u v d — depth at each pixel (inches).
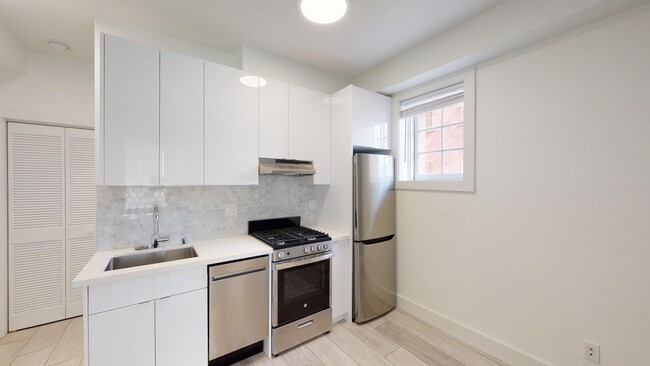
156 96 73.0
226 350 74.2
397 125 113.7
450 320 93.0
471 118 87.0
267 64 99.3
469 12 76.3
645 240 57.2
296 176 115.2
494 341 81.0
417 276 105.1
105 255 74.1
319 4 69.4
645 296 57.2
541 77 71.9
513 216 77.6
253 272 78.7
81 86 101.7
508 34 71.3
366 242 102.0
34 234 97.5
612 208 61.1
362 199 100.3
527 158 74.6
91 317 57.4
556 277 69.5
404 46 95.4
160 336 65.1
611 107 61.1
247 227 102.2
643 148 57.3
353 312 102.0
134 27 81.4
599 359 62.7
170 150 75.2
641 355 57.7
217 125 82.7
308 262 88.4
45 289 99.7
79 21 77.4
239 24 81.2
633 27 58.2
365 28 83.8
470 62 85.0
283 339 83.1
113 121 67.7
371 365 77.5
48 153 99.2
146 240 84.0
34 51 93.9
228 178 84.6
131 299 61.6
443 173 101.3
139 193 83.0
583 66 64.9
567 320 67.7
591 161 63.9
